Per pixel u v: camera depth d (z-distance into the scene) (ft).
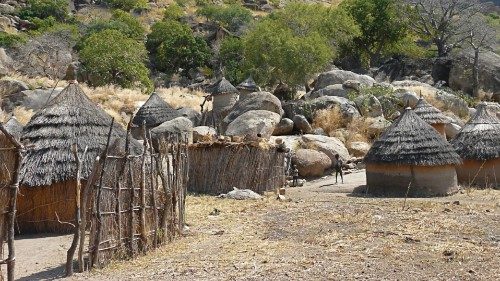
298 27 114.21
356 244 26.58
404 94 80.64
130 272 23.09
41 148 33.09
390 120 74.74
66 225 33.01
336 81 88.99
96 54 113.29
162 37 156.46
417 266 22.58
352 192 48.44
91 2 195.83
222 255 25.35
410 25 142.51
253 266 23.24
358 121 70.74
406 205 38.73
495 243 26.37
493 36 138.41
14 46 128.06
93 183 23.79
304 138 61.67
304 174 56.65
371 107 75.61
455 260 23.36
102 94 94.99
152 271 23.11
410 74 132.87
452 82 118.52
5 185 20.93
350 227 30.68
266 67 98.02
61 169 32.55
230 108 76.07
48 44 127.03
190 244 27.94
